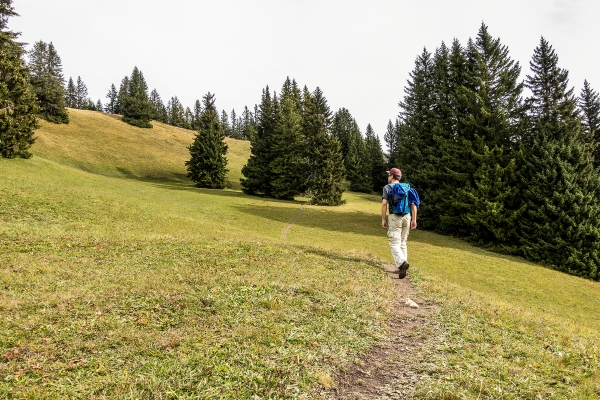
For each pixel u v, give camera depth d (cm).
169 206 3325
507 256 3083
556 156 2961
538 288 2189
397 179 893
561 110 3297
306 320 512
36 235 1126
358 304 604
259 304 559
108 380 324
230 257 909
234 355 385
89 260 855
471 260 2736
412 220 874
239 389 326
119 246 1028
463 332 521
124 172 6438
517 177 3284
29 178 2950
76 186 3186
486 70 3653
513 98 3544
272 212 4194
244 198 5184
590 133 3516
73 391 306
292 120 5959
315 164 5475
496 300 862
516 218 3167
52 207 1922
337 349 433
